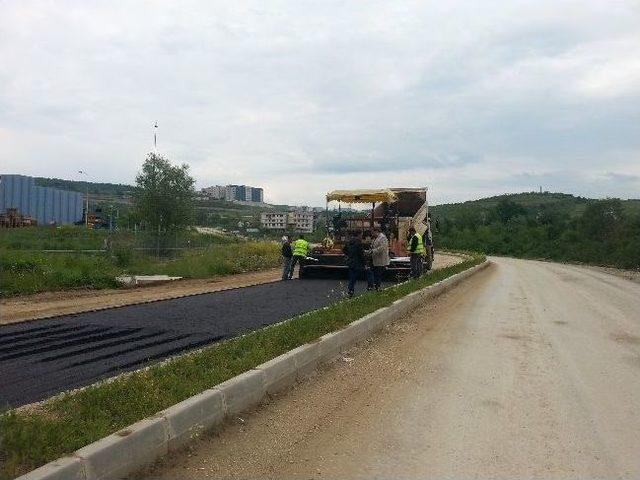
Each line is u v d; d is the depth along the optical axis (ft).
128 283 55.67
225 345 24.18
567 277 88.12
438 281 57.77
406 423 18.30
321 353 24.88
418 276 61.87
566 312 45.19
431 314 42.32
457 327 36.63
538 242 206.59
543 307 48.08
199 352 23.29
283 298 47.26
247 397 18.66
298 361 22.54
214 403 16.80
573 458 15.83
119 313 38.14
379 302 38.96
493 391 22.07
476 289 63.46
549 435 17.52
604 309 47.93
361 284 61.05
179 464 14.61
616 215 174.70
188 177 124.36
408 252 67.56
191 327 33.01
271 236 147.13
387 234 68.08
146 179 121.70
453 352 28.96
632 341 33.14
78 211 158.81
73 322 34.40
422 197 81.05
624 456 16.05
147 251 78.89
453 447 16.43
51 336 30.09
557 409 20.04
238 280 65.82
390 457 15.62
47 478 11.50
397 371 24.85
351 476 14.38
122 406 16.08
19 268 53.42
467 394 21.61
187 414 15.60
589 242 170.71
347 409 19.56
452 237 236.84
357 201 69.51
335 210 70.69
